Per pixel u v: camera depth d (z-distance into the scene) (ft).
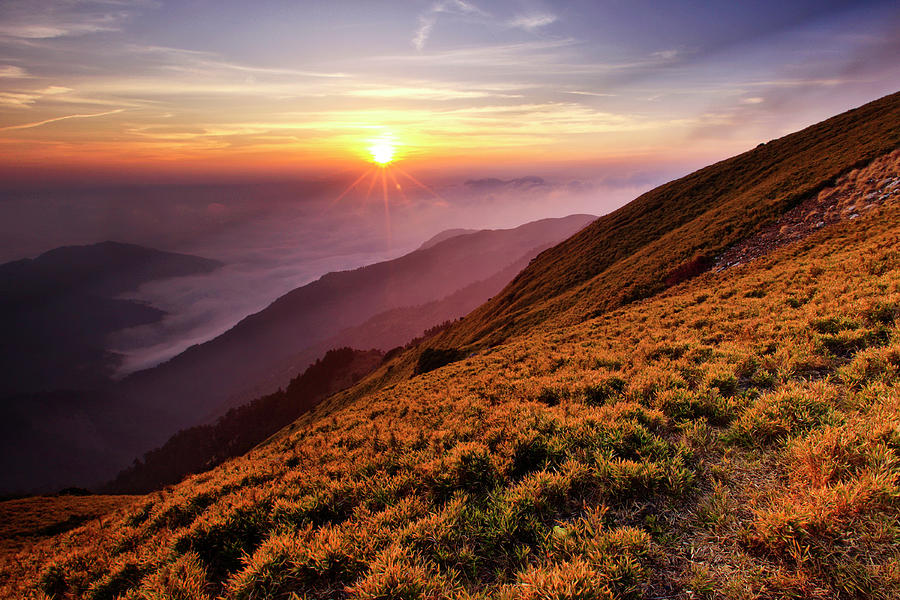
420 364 138.62
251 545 21.65
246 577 17.22
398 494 22.57
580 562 14.21
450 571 15.87
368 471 26.78
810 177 123.44
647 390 29.35
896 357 24.17
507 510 17.66
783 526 13.87
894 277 42.68
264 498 25.55
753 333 38.32
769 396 22.76
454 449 24.45
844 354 28.91
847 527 13.82
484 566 16.16
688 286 94.48
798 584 12.61
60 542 38.75
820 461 16.72
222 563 21.17
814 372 27.17
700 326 49.93
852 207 94.48
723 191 178.29
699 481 18.08
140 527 30.19
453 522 18.04
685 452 19.67
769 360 29.40
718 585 13.12
